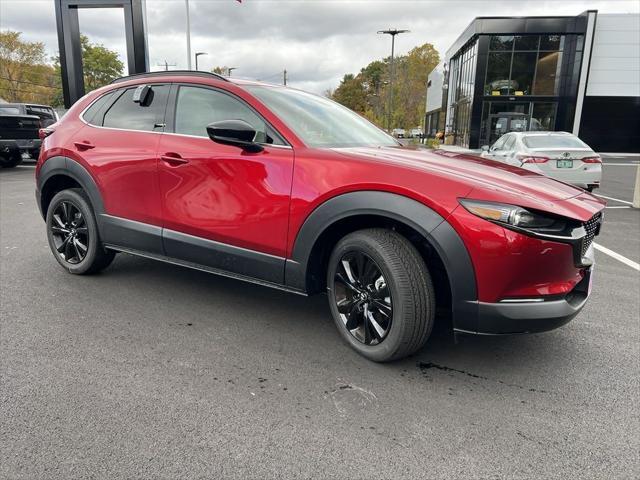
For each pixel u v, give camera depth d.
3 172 14.03
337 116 3.76
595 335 3.34
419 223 2.53
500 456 2.09
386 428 2.27
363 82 101.44
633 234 6.82
